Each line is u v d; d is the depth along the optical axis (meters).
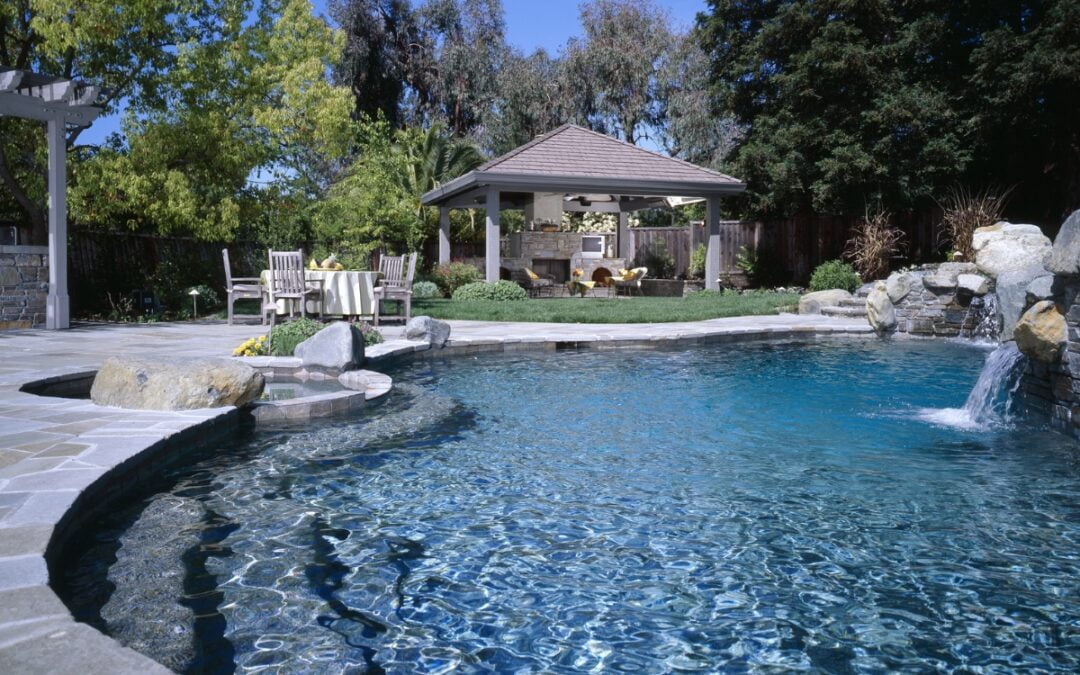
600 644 2.59
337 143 16.36
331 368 7.68
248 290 12.25
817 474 4.60
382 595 2.93
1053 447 5.24
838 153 18.94
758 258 23.23
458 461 4.88
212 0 14.76
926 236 20.22
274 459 4.82
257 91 15.27
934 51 20.03
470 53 37.41
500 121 36.66
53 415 5.08
